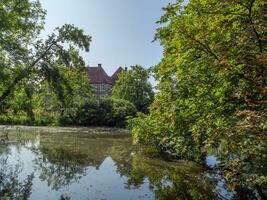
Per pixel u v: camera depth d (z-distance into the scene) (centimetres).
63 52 2134
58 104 2362
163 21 866
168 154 2047
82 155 2161
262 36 650
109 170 1672
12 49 1959
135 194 1225
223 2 676
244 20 700
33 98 2180
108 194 1223
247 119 573
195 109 931
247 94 661
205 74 836
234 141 632
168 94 1127
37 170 1630
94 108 5331
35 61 2066
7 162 1800
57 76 2091
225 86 790
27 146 2494
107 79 9194
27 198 1145
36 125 4812
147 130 1792
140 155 2159
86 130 4416
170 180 1438
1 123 4525
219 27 714
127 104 5681
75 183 1388
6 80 1791
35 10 2130
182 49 805
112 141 3081
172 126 1212
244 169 757
